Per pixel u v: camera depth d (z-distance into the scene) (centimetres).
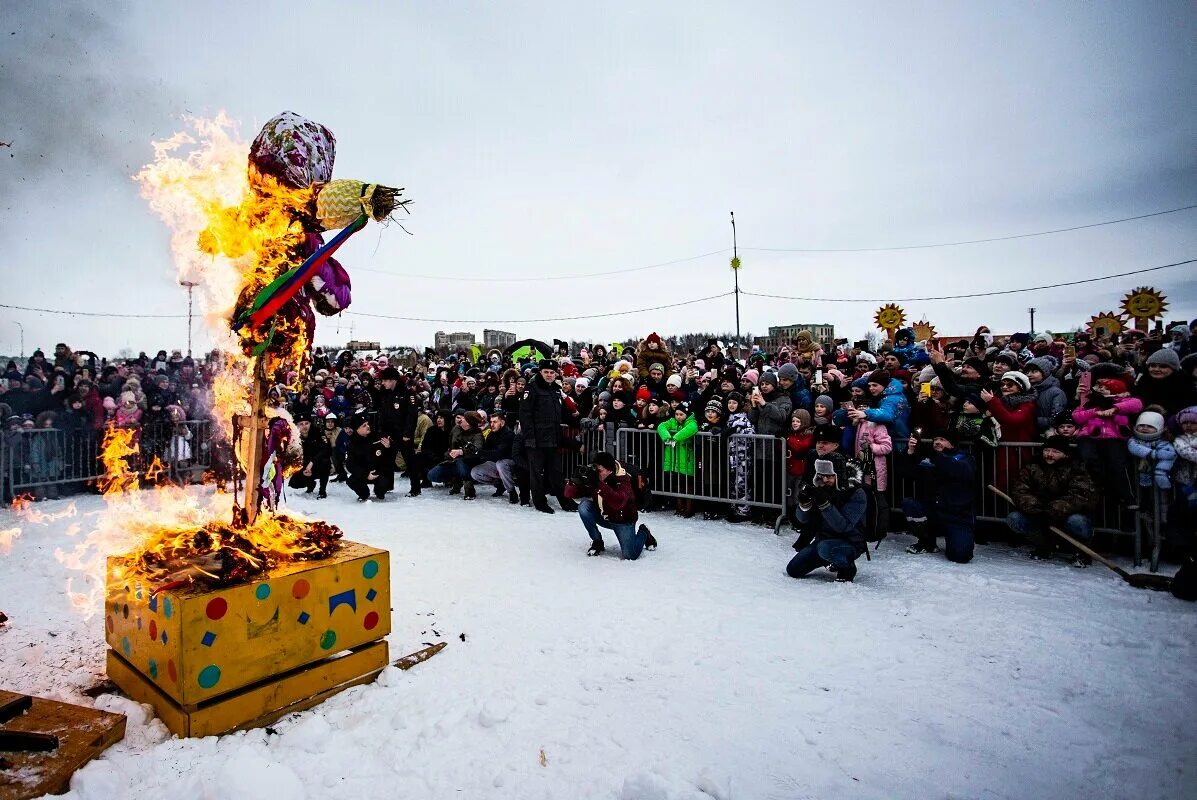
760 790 286
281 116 392
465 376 1264
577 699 364
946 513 614
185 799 272
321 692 360
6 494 902
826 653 422
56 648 429
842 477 565
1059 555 619
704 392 892
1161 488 546
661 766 300
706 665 406
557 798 279
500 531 755
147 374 1200
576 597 527
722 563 623
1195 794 280
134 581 348
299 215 385
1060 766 302
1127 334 1147
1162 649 416
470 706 351
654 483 862
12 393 960
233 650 322
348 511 873
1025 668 397
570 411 932
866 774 297
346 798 278
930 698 364
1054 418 639
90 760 289
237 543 362
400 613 489
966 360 684
